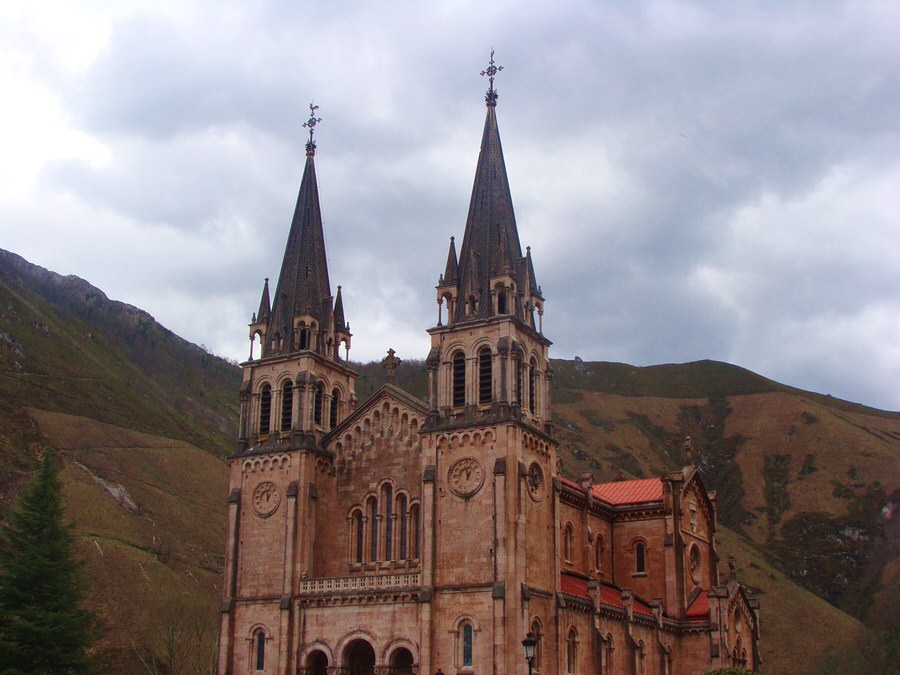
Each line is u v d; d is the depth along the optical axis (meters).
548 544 82.25
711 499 109.00
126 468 194.88
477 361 83.88
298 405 90.50
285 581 84.69
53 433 198.00
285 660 82.75
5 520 143.50
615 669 85.12
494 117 95.81
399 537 85.88
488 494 78.94
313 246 99.00
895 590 180.62
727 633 94.81
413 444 87.31
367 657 83.50
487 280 87.19
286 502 87.69
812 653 167.75
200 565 164.25
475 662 75.62
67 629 81.94
